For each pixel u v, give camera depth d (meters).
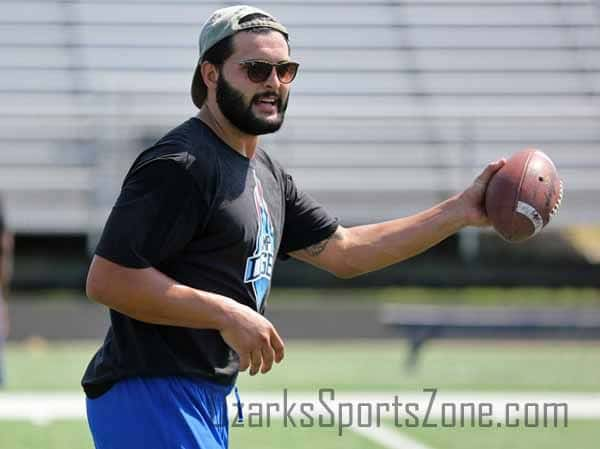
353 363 39.44
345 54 67.19
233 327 11.65
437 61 67.56
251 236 12.60
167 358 12.27
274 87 12.51
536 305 53.31
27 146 60.38
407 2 70.00
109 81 63.56
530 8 70.75
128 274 11.61
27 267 54.88
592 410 29.80
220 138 12.67
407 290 55.97
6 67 63.81
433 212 14.39
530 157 14.32
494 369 38.25
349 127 62.78
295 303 51.75
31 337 45.38
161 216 11.76
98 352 12.88
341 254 14.30
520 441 25.45
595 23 70.31
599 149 64.31
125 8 67.00
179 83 63.78
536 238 61.53
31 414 28.28
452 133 63.66
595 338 42.28
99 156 59.47
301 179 61.75
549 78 67.44
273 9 68.69
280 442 25.00
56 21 66.06
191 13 67.38
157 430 12.20
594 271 57.84
